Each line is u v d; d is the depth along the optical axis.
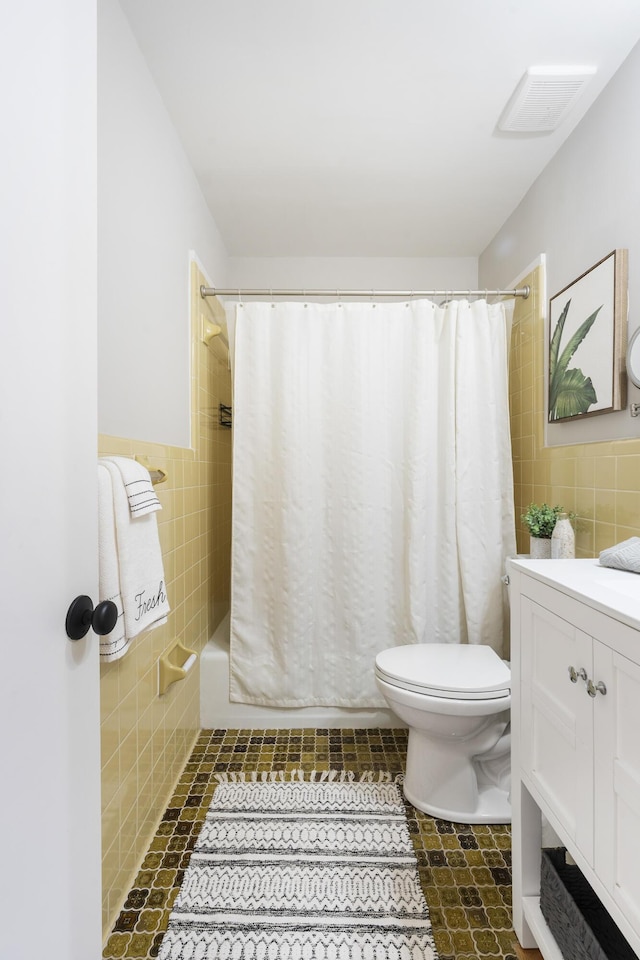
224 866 1.33
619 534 1.47
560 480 1.84
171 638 1.66
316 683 2.09
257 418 2.06
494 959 1.08
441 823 1.51
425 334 2.04
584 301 1.64
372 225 2.50
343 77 1.53
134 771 1.32
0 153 0.46
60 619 0.57
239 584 2.07
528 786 1.06
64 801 0.58
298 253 2.83
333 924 1.16
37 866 0.52
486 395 2.06
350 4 1.28
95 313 0.66
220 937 1.13
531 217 2.14
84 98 0.62
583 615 0.83
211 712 2.10
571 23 1.33
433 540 2.09
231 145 1.86
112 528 1.03
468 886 1.28
